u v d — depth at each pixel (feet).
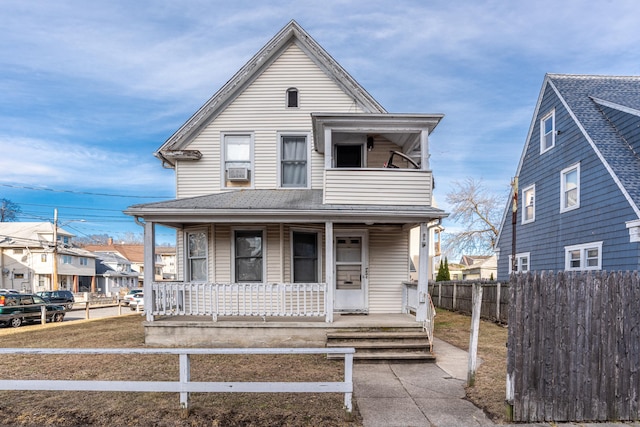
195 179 35.40
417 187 29.37
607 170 38.81
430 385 18.66
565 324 14.67
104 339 29.94
